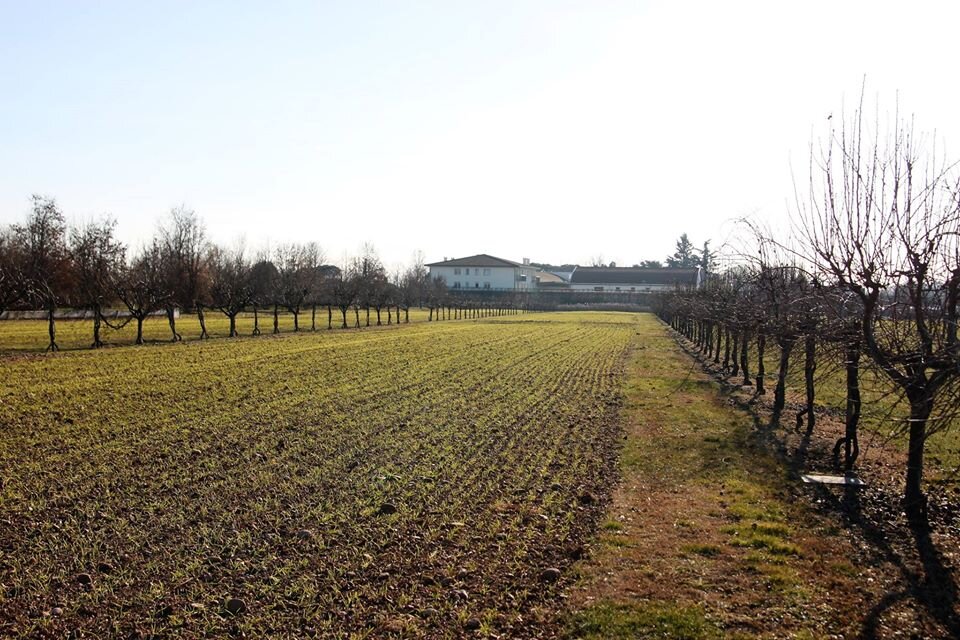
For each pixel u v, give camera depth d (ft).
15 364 83.61
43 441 44.91
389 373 83.35
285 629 21.07
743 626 21.27
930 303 26.63
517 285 421.59
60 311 175.83
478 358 103.86
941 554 27.27
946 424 24.23
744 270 78.18
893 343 28.53
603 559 26.63
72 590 23.54
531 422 53.98
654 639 20.49
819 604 22.84
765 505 33.45
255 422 52.08
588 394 69.72
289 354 103.76
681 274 415.44
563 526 30.37
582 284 429.38
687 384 77.97
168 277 198.70
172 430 48.80
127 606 22.50
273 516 31.12
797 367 71.31
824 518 31.63
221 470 38.78
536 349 122.31
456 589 23.90
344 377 78.84
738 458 42.73
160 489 34.99
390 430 50.08
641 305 353.31
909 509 31.40
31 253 139.64
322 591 23.62
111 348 107.24
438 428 51.08
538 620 21.86
